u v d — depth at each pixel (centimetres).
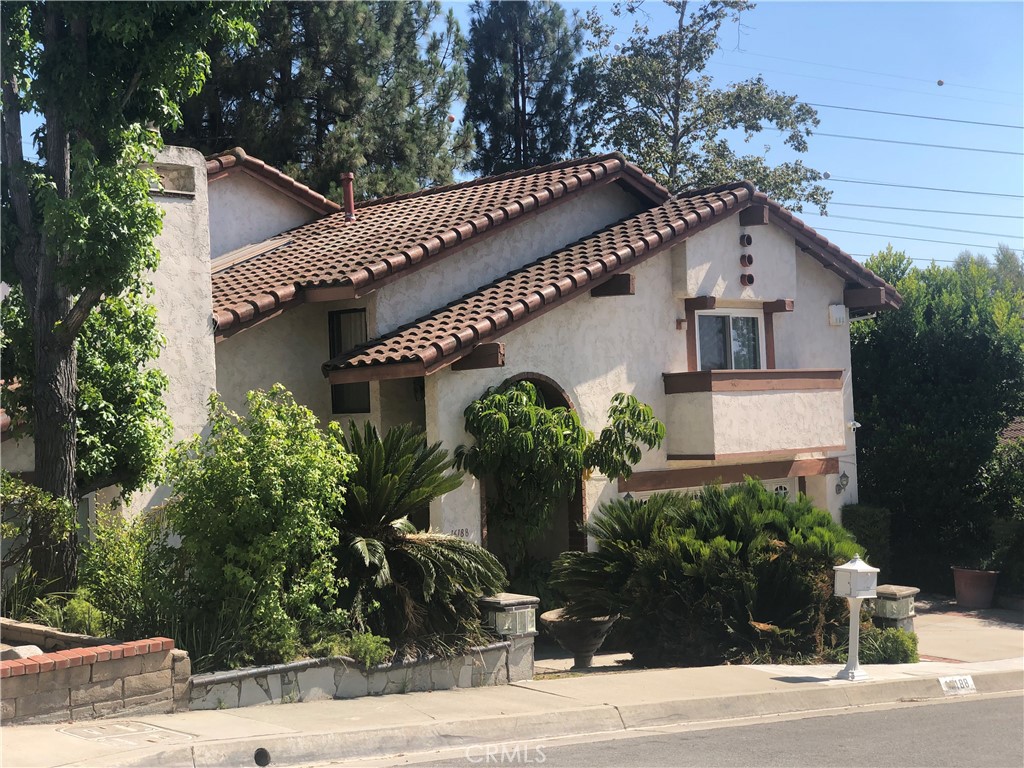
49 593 1034
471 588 1126
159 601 983
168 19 1078
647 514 1398
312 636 1012
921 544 2167
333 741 832
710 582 1320
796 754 872
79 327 1051
